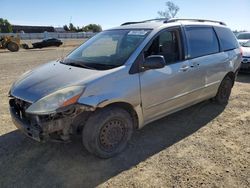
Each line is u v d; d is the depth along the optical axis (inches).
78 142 153.5
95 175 124.0
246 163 133.9
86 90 121.6
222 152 144.7
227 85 219.8
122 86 132.6
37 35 1951.3
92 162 134.3
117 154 141.0
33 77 141.9
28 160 135.9
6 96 251.1
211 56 190.9
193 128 176.2
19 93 130.7
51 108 116.6
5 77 357.7
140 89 140.6
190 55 173.0
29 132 125.0
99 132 129.7
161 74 151.1
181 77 164.2
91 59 150.5
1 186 116.0
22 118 133.0
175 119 190.9
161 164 133.0
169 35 161.8
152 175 124.1
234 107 217.9
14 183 118.1
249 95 255.3
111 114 131.0
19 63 538.9
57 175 123.9
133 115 145.9
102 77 127.5
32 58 655.1
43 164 132.5
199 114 200.8
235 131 172.1
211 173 125.3
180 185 116.8
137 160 136.6
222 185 116.6
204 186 116.0
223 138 161.8
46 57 685.9
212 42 197.0
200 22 193.5
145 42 147.5
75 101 118.8
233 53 215.8
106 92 126.8
